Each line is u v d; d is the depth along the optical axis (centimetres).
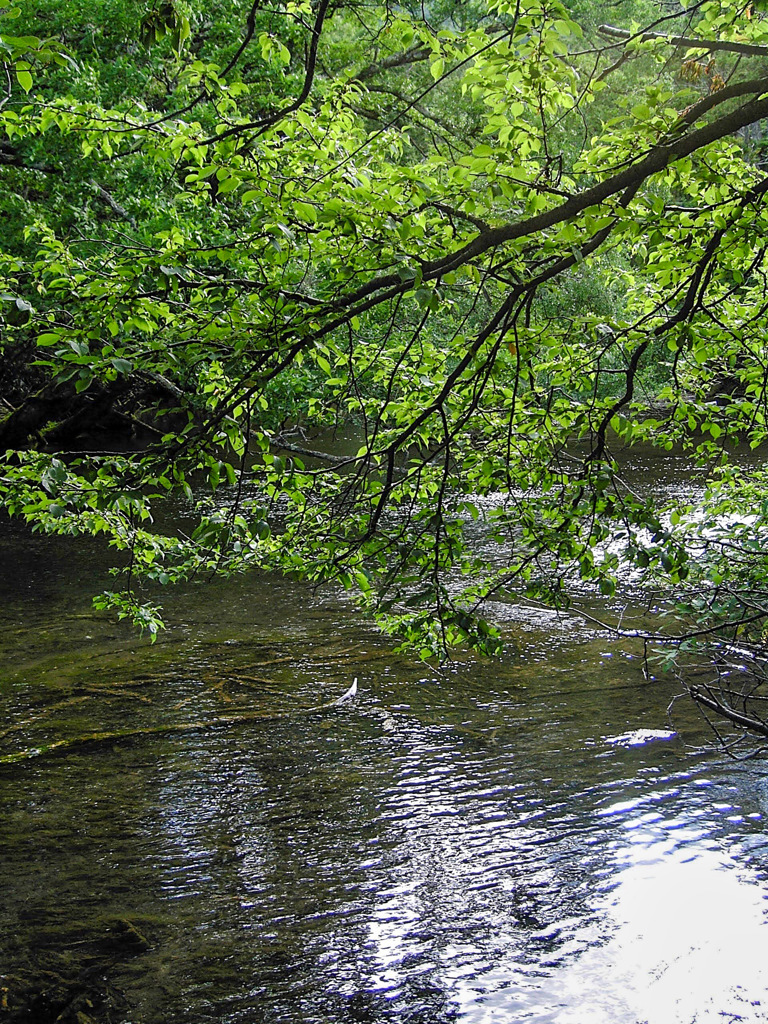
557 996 531
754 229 454
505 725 902
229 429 441
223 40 1722
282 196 444
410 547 499
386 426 630
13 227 1596
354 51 1972
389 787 787
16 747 893
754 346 613
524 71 410
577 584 1354
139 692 1034
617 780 773
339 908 622
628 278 718
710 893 615
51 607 1397
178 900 638
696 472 2183
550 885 635
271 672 1084
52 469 448
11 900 640
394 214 421
